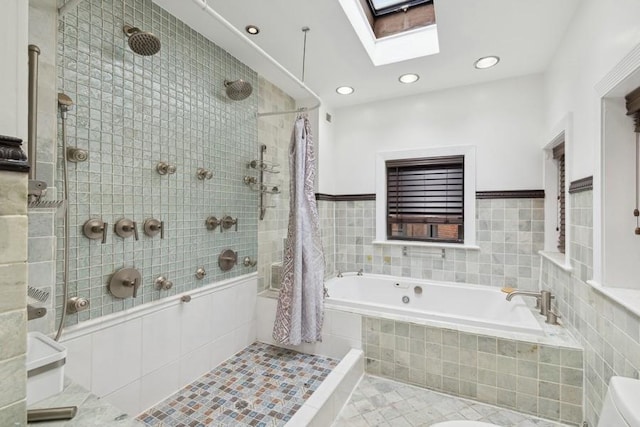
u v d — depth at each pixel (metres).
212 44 2.05
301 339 2.16
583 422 1.60
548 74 2.38
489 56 2.26
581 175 1.67
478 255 2.77
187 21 1.82
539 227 2.56
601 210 1.39
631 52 1.14
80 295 1.34
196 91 1.92
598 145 1.40
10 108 0.60
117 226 1.48
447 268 2.89
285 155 2.91
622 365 1.24
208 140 2.02
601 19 1.42
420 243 2.99
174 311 1.78
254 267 2.47
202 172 1.94
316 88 2.85
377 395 1.88
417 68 2.46
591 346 1.53
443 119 2.88
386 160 3.15
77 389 0.90
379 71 2.51
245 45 2.09
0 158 0.55
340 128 3.33
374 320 2.10
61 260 1.27
